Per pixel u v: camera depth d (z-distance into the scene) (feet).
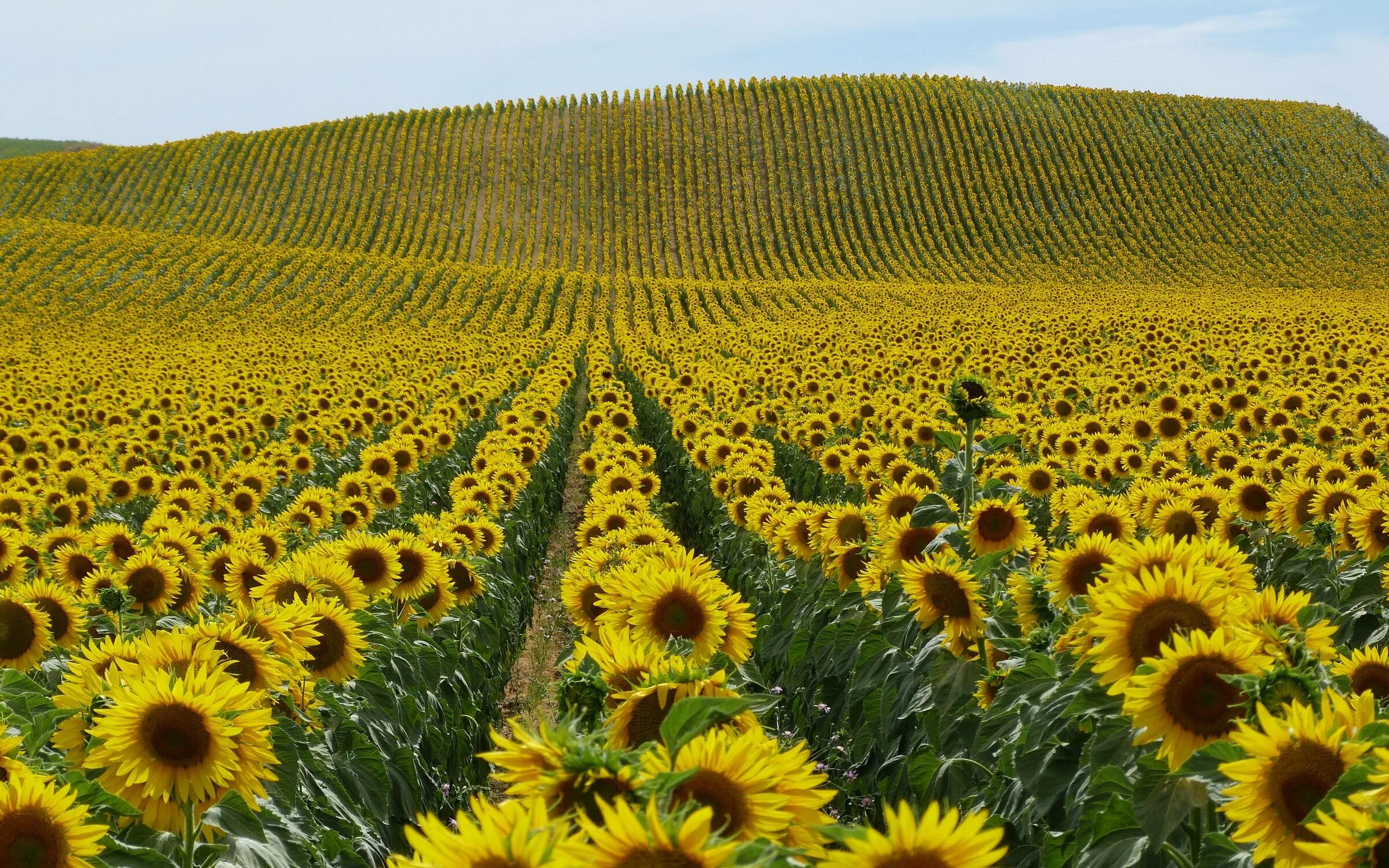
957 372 84.33
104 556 30.14
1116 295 215.31
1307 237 300.40
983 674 16.93
